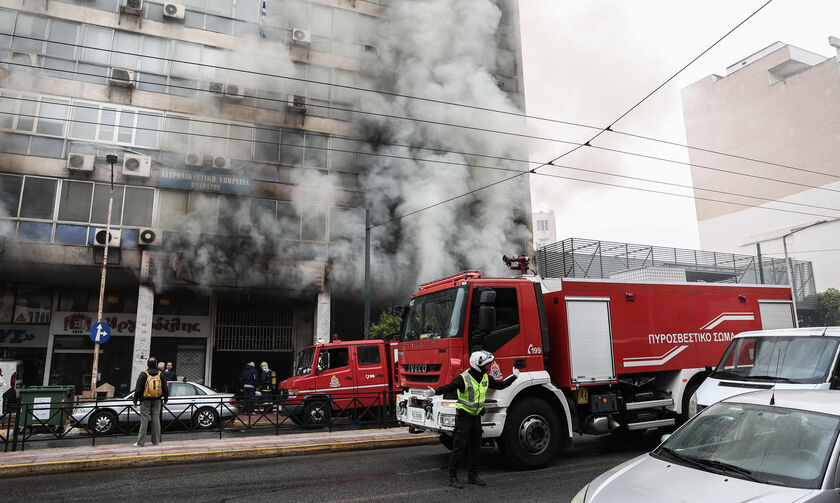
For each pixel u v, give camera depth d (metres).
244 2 21.11
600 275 23.45
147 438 10.84
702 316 9.10
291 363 21.69
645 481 3.44
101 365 19.50
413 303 8.35
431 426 7.05
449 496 5.82
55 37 18.33
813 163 46.22
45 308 19.19
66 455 8.37
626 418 8.18
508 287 7.50
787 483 3.12
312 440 9.70
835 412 3.51
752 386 6.52
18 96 17.62
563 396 7.51
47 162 17.67
